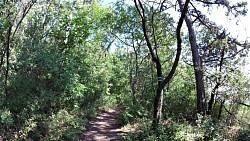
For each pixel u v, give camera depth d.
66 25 14.02
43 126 10.34
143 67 21.83
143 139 10.88
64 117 11.51
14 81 10.38
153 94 20.34
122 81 26.03
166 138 10.54
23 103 10.09
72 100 13.56
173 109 19.97
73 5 15.09
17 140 8.98
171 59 20.14
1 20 10.42
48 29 13.83
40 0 12.66
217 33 15.70
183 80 20.80
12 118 9.54
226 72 13.86
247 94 14.10
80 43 14.97
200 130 10.80
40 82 11.36
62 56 12.24
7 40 11.17
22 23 12.54
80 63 14.98
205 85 15.78
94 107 18.47
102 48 22.80
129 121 15.98
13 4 10.77
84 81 16.08
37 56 10.83
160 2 13.34
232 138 11.41
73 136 11.21
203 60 17.55
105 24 18.38
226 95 14.76
